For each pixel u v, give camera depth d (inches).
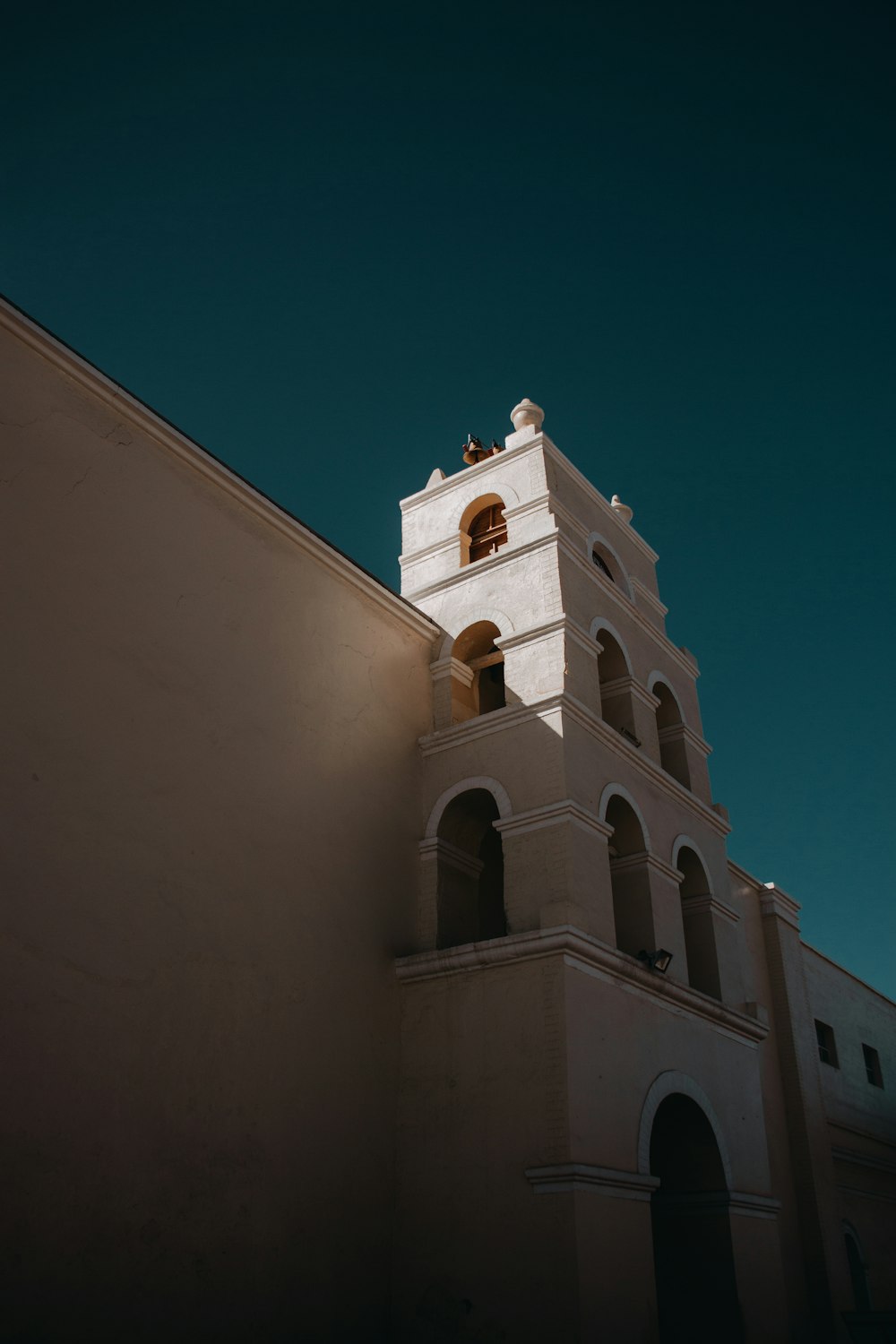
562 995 532.1
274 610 598.5
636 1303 492.4
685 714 826.8
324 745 600.4
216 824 511.2
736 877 962.1
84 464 512.7
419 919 621.3
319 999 534.6
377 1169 534.0
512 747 641.0
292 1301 465.7
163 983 457.7
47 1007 409.4
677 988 621.0
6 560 458.6
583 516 806.5
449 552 789.9
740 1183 620.1
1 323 494.6
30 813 428.5
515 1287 481.1
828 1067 989.8
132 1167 419.5
